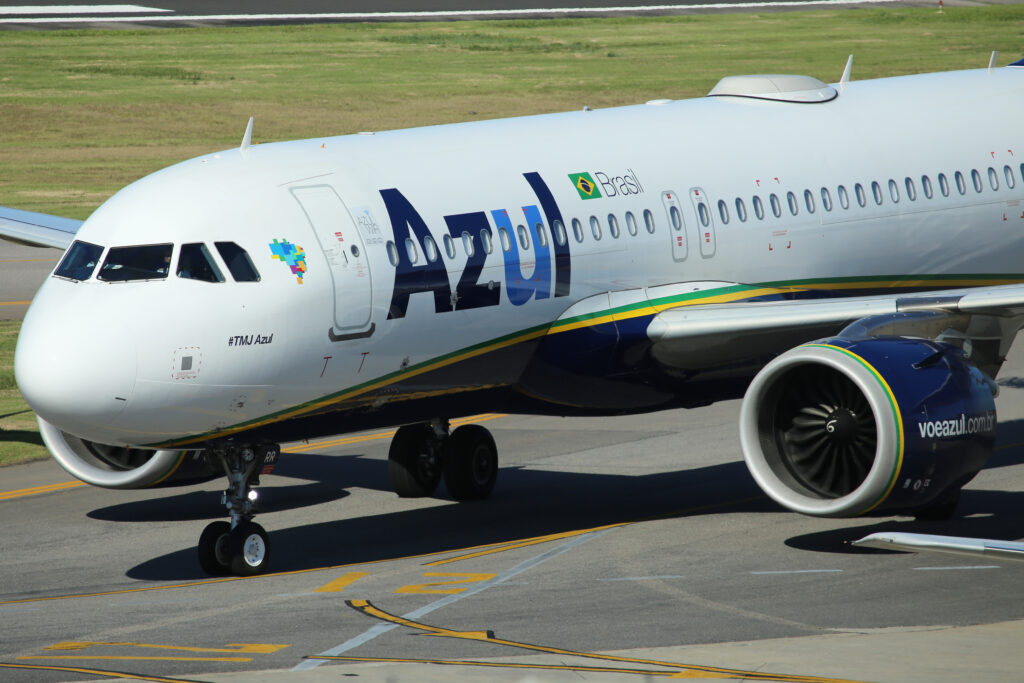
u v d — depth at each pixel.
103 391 54.75
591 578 58.22
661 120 77.00
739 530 66.50
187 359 55.97
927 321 63.38
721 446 86.38
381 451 88.69
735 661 45.97
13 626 52.25
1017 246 89.56
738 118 79.75
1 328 129.00
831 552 62.06
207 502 75.56
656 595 55.19
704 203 73.88
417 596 55.72
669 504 72.56
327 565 61.75
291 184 61.19
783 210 77.12
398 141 67.12
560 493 75.94
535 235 66.62
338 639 49.38
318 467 84.19
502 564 61.00
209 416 57.56
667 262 71.81
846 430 59.22
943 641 48.12
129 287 56.28
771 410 61.00
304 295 58.50
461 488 73.94
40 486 79.62
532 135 71.44
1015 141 89.56
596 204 69.50
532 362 67.50
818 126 81.81
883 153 82.94
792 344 70.31
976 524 66.81
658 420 95.38
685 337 68.44
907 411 57.66
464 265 63.66
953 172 85.69
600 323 68.75
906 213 82.81
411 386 63.31
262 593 56.84
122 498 76.69
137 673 45.47
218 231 58.00
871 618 51.34
